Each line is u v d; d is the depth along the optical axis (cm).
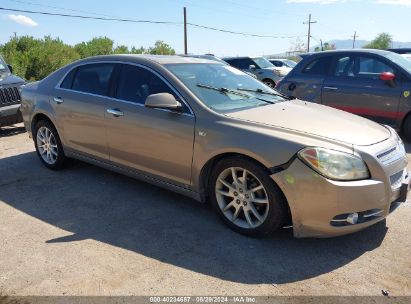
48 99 505
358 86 700
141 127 398
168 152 381
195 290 276
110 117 427
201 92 384
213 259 314
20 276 291
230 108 375
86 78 470
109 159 448
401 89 652
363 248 330
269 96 439
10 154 617
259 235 339
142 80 413
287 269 301
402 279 288
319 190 299
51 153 527
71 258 315
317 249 328
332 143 313
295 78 792
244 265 306
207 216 390
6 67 848
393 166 325
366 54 705
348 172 301
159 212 399
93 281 285
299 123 344
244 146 326
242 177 342
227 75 446
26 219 386
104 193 449
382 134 355
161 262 310
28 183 484
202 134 353
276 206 320
